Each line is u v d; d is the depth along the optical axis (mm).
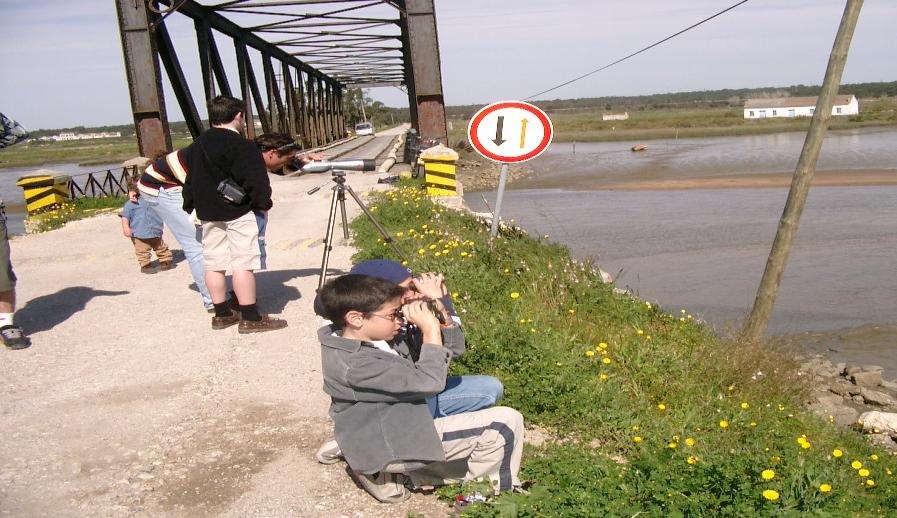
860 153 44438
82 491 3789
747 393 5680
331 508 3545
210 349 6012
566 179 39375
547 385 4578
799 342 9820
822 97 7504
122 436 4449
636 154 54000
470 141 7789
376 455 3225
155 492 3768
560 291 7316
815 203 23969
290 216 13711
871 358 9164
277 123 33344
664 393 5172
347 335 3273
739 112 138500
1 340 6242
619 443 4191
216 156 5941
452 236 9445
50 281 8891
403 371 3156
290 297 7480
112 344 6281
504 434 3377
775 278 7898
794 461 3982
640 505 3279
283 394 5016
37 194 17438
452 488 3539
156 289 8250
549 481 3539
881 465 4875
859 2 7262
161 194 6875
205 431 4480
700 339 6996
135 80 16078
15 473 3988
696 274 13836
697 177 35875
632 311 7477
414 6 17500
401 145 43312
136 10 15820
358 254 9094
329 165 6820
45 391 5227
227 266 6402
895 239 16375
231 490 3764
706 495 3307
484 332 5242
